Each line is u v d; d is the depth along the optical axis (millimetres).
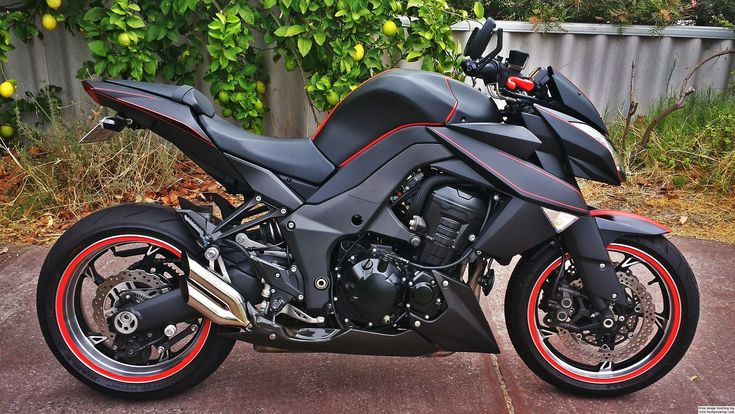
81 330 2666
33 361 2932
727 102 5480
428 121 2424
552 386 2834
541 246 2658
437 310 2521
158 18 4672
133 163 4707
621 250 2664
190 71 5047
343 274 2510
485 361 2998
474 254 2508
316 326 2580
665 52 5488
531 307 2686
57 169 4730
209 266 2523
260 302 2570
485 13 5910
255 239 2613
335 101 4602
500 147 2447
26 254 3982
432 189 2486
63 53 5086
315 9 4438
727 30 5344
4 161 4891
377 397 2711
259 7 4867
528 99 2494
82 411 2592
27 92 5039
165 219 2572
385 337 2508
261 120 4973
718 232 4523
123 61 4594
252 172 2498
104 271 3781
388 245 2533
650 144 5316
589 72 5590
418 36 4676
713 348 3162
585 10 5609
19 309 3371
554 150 2504
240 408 2625
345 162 2506
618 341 2715
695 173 5184
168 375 2648
